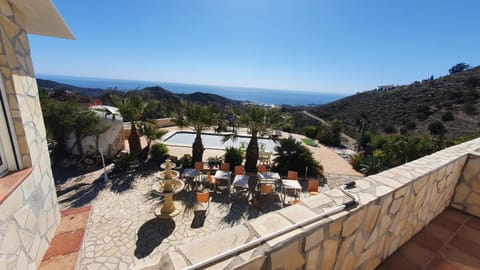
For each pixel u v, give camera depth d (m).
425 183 2.12
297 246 1.13
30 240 2.59
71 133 8.38
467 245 2.19
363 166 8.71
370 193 1.61
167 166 5.71
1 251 1.96
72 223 3.85
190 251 0.98
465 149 2.89
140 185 6.68
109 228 4.59
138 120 8.93
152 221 4.89
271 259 1.03
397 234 2.00
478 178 2.61
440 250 2.11
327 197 1.51
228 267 0.90
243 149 10.56
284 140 8.77
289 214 1.28
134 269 0.90
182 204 5.69
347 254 1.50
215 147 11.93
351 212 1.39
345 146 13.42
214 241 1.04
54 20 2.93
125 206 5.46
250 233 1.11
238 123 8.43
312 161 8.30
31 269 2.61
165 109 15.63
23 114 2.52
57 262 2.96
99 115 8.84
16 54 2.45
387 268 1.89
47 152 3.24
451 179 2.61
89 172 7.54
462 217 2.64
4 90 2.32
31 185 2.63
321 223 1.22
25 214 2.46
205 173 7.90
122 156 8.34
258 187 6.92
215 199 6.08
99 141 8.77
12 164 2.44
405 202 1.91
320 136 14.23
